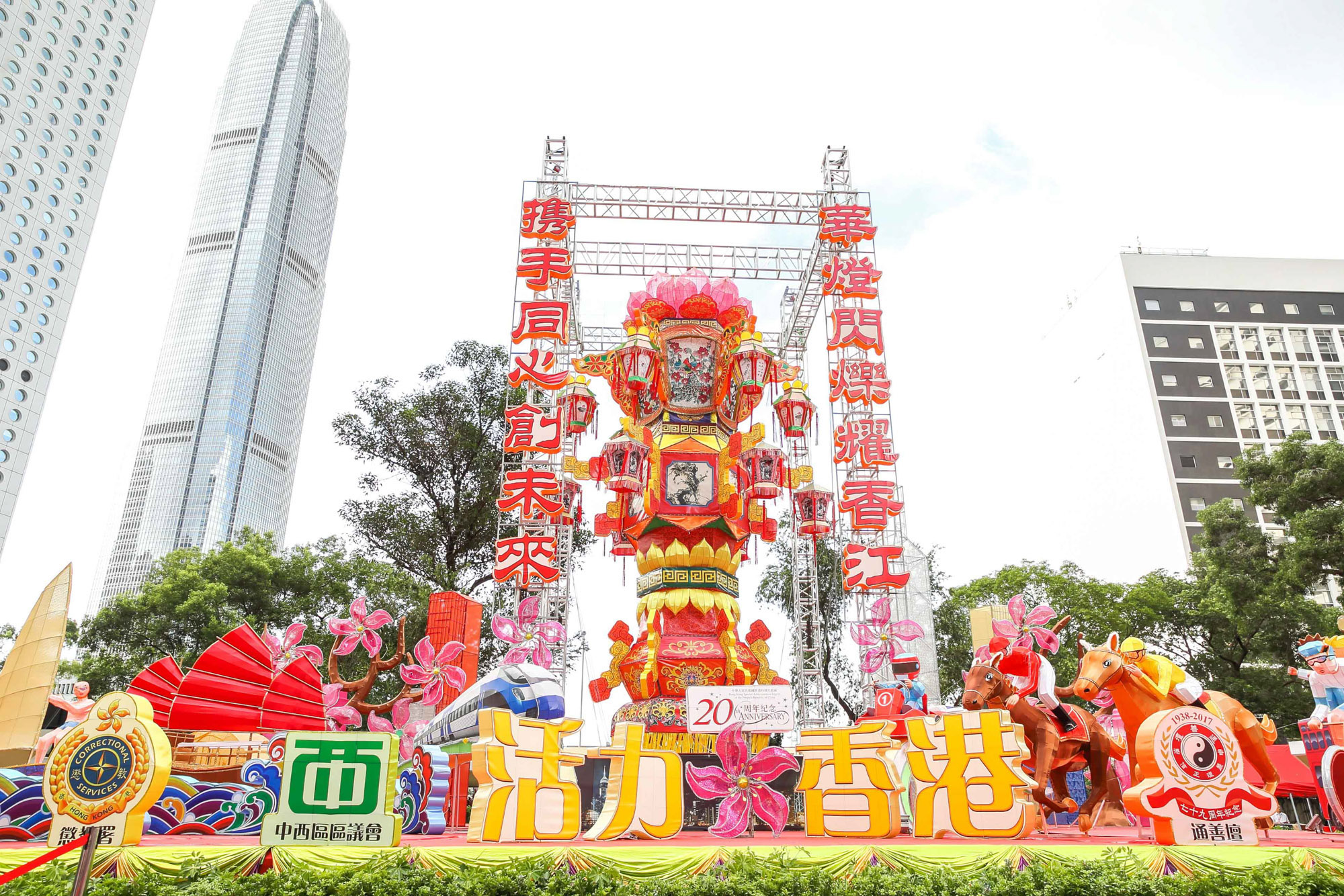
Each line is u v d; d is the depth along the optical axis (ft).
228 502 407.64
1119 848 35.58
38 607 46.73
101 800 32.27
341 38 545.03
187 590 109.40
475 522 109.81
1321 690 52.65
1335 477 103.45
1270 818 44.24
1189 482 192.95
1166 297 210.59
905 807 53.78
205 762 47.57
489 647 106.63
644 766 39.96
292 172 487.61
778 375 71.97
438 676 48.11
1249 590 113.60
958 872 34.42
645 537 66.03
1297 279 214.28
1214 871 34.60
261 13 527.81
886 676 75.46
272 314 453.58
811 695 84.28
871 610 72.84
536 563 68.59
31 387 189.37
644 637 62.95
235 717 44.06
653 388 67.92
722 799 41.91
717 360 69.36
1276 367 205.87
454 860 33.06
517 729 39.04
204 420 419.33
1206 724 38.37
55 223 198.49
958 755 41.29
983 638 66.03
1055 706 46.06
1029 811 39.99
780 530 114.93
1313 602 115.03
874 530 77.87
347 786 34.09
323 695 46.06
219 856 32.45
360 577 112.27
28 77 195.83
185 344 440.04
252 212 468.75
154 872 31.42
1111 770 55.06
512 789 37.91
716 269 96.43
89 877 30.68
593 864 33.99
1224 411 200.23
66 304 199.11
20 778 38.73
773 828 41.63
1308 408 202.80
